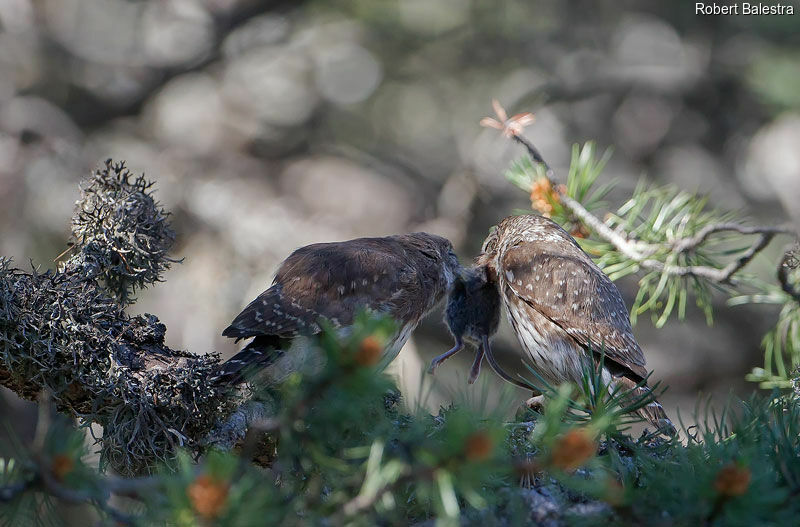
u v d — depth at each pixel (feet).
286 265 29.12
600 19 85.30
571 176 31.91
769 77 74.84
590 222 30.60
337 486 16.26
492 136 72.13
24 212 66.74
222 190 71.51
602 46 84.99
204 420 23.20
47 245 66.33
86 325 23.00
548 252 33.24
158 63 79.46
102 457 23.04
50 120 71.92
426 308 32.17
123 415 22.98
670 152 83.61
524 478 19.85
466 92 85.20
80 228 25.57
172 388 22.89
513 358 68.64
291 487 17.31
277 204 71.36
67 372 23.07
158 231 26.12
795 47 77.20
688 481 16.02
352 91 85.61
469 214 71.41
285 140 80.79
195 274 64.80
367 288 28.68
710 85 82.79
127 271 25.48
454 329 33.12
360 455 15.65
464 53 84.89
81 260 24.84
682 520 15.92
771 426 19.30
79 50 78.74
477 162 71.51
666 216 30.48
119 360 23.06
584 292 32.14
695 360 71.56
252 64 83.76
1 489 14.52
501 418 17.98
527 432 21.54
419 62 85.10
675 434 21.40
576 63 84.17
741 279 29.30
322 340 14.42
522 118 31.14
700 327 71.61
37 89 75.87
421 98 85.87
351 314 28.04
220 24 79.66
